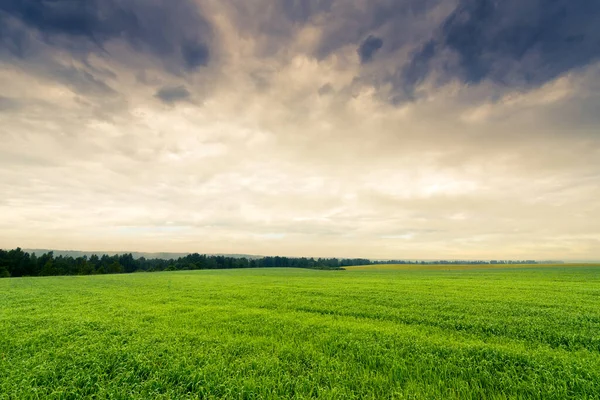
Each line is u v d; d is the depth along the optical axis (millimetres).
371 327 14578
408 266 141875
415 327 15000
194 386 8203
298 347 11438
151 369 9328
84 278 59312
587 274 62094
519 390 7961
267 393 7805
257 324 15594
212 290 33562
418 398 7328
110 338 12750
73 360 10078
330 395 7445
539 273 68000
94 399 7750
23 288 36656
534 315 17922
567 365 9352
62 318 16953
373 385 8234
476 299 24484
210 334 13508
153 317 17500
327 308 20219
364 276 64000
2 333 13523
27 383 8289
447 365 9359
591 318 16953
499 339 12930
